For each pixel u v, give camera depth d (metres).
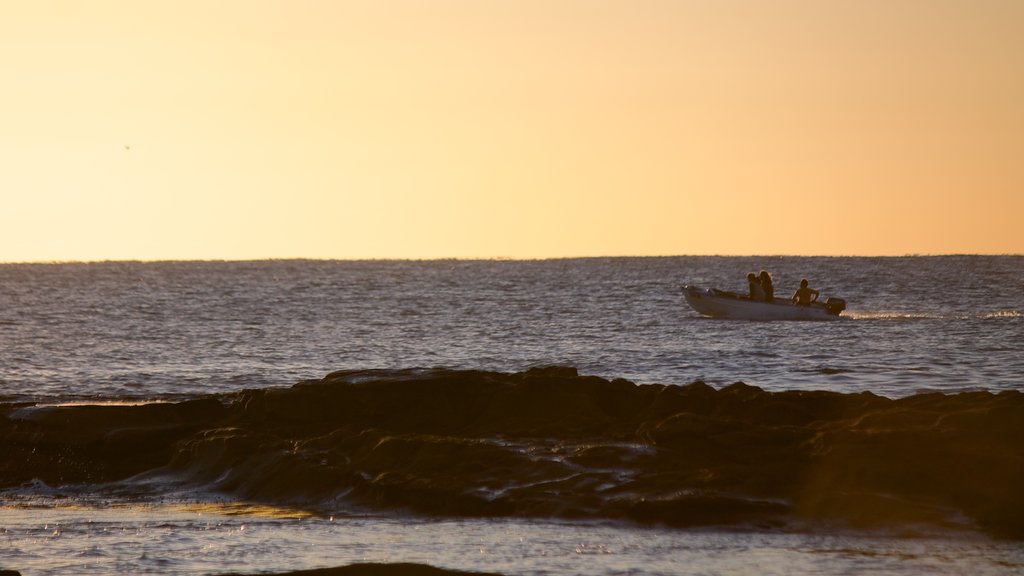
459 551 51.12
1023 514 53.56
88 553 52.12
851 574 47.06
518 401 74.62
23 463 71.94
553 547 51.38
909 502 55.25
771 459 60.88
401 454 64.50
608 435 68.81
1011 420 61.97
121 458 72.94
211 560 50.50
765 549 50.78
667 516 55.25
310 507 61.44
